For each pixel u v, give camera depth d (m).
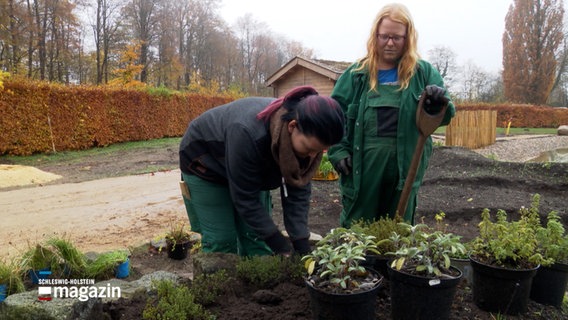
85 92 15.16
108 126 16.28
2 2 22.75
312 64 16.36
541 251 2.55
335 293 1.82
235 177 2.22
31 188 8.95
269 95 46.16
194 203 2.76
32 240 5.42
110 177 10.38
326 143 1.90
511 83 46.72
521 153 15.52
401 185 2.95
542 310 2.41
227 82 42.88
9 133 12.97
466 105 28.78
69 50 28.75
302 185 2.21
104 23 30.62
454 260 2.77
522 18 45.41
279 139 2.03
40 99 13.66
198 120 2.58
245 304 2.19
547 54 44.75
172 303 2.07
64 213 6.82
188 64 38.72
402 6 2.91
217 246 2.78
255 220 2.30
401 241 2.30
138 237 5.54
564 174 8.18
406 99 2.90
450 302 1.98
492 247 2.37
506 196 7.14
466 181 8.02
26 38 25.19
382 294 2.33
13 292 3.26
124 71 26.59
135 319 2.10
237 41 45.41
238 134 2.16
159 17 34.06
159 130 19.09
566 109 31.59
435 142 14.62
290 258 2.48
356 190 3.09
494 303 2.24
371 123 3.00
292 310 2.10
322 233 5.23
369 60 3.03
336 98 3.22
